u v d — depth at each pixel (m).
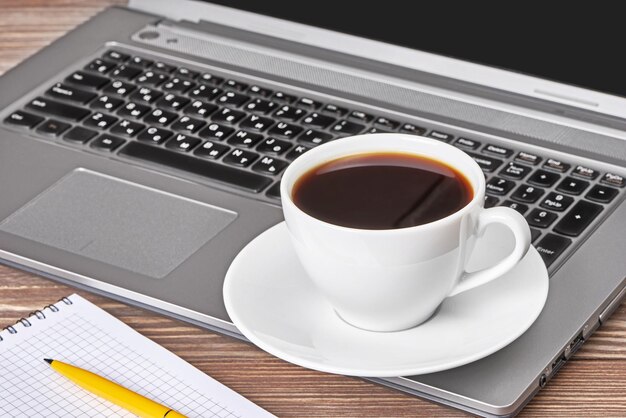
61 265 1.00
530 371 0.86
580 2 1.21
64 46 1.40
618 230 1.03
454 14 1.29
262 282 0.92
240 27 1.43
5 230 1.05
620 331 0.94
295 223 0.85
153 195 1.10
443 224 0.82
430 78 1.31
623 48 1.20
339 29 1.37
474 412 0.85
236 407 0.85
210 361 0.91
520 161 1.14
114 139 1.20
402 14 1.32
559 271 0.97
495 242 0.98
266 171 1.14
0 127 1.23
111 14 1.48
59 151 1.18
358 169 0.91
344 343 0.86
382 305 0.86
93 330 0.93
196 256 1.01
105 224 1.06
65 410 0.84
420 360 0.83
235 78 1.32
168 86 1.30
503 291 0.91
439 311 0.90
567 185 1.09
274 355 0.86
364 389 0.88
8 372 0.88
